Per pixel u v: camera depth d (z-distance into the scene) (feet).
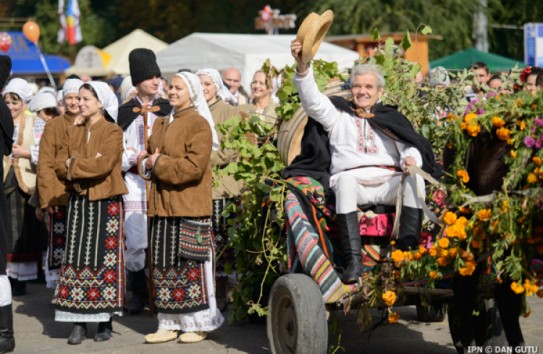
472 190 19.95
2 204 25.07
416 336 26.23
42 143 28.78
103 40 146.20
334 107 22.11
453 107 25.14
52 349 25.48
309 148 22.58
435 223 20.89
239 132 25.21
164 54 64.13
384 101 24.57
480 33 94.07
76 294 25.75
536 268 19.49
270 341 22.53
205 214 24.79
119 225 26.12
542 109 18.61
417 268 19.99
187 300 25.04
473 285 20.70
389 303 20.27
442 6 98.68
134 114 30.30
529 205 18.43
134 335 27.07
